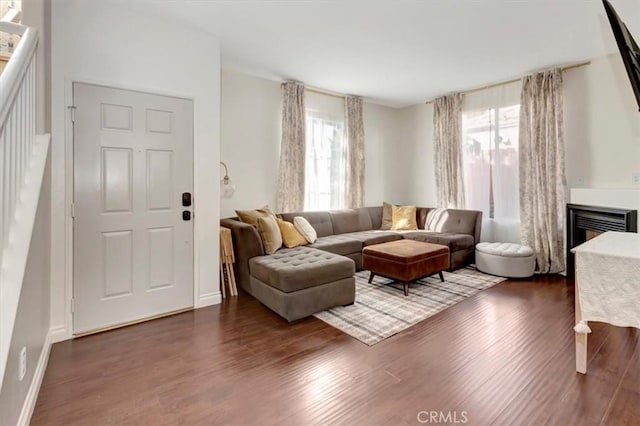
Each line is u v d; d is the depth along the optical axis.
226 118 3.98
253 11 2.61
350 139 5.09
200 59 2.94
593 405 1.60
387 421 1.50
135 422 1.51
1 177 1.29
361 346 2.24
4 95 1.23
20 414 1.42
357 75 4.15
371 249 3.57
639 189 3.12
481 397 1.67
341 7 2.57
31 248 1.63
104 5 2.45
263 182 4.33
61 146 2.29
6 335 1.21
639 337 2.33
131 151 2.59
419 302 3.08
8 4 2.30
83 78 2.37
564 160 3.88
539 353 2.12
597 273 1.79
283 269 2.66
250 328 2.54
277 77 4.23
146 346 2.24
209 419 1.53
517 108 4.38
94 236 2.44
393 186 5.96
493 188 4.66
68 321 2.34
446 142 5.09
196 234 2.96
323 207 4.93
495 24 2.84
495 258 3.93
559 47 3.34
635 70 2.17
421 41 3.17
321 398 1.68
